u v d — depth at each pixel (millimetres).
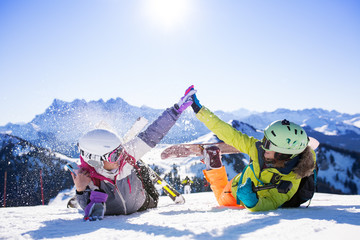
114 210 2781
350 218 1836
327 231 1463
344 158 154250
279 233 1477
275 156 2561
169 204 3893
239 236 1474
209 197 5004
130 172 2789
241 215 2260
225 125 3012
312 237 1371
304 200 2689
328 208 2541
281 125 2508
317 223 1660
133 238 1574
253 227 1670
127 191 2758
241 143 2912
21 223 2357
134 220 2291
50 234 1843
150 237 1574
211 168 3385
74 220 2473
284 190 2439
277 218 1942
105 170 2598
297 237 1383
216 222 1932
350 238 1321
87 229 1957
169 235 1601
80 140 2584
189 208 3158
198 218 2186
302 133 2484
